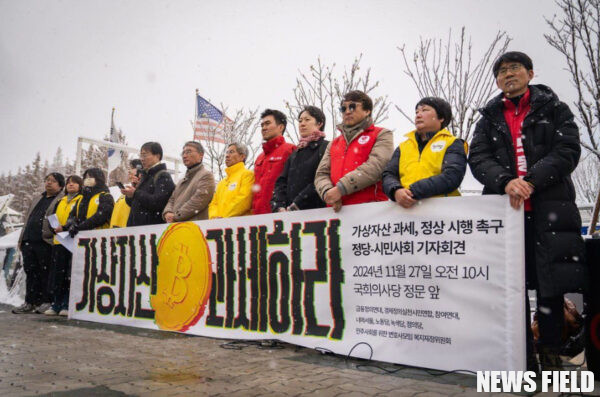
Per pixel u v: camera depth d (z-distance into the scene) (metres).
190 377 2.71
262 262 4.00
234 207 4.59
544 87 2.91
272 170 4.45
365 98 3.70
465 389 2.44
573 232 2.63
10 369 2.93
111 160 10.41
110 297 5.43
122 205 6.29
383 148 3.55
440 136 3.17
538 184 2.59
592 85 6.12
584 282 2.56
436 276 2.93
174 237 4.83
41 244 6.69
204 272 4.48
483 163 2.94
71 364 3.08
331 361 3.18
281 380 2.63
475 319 2.74
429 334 2.91
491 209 2.77
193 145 5.19
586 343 2.68
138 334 4.55
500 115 3.00
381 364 3.09
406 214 3.11
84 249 5.84
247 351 3.57
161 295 4.87
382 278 3.19
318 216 3.63
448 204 2.93
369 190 3.56
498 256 2.70
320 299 3.54
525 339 2.63
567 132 2.71
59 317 6.07
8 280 9.89
